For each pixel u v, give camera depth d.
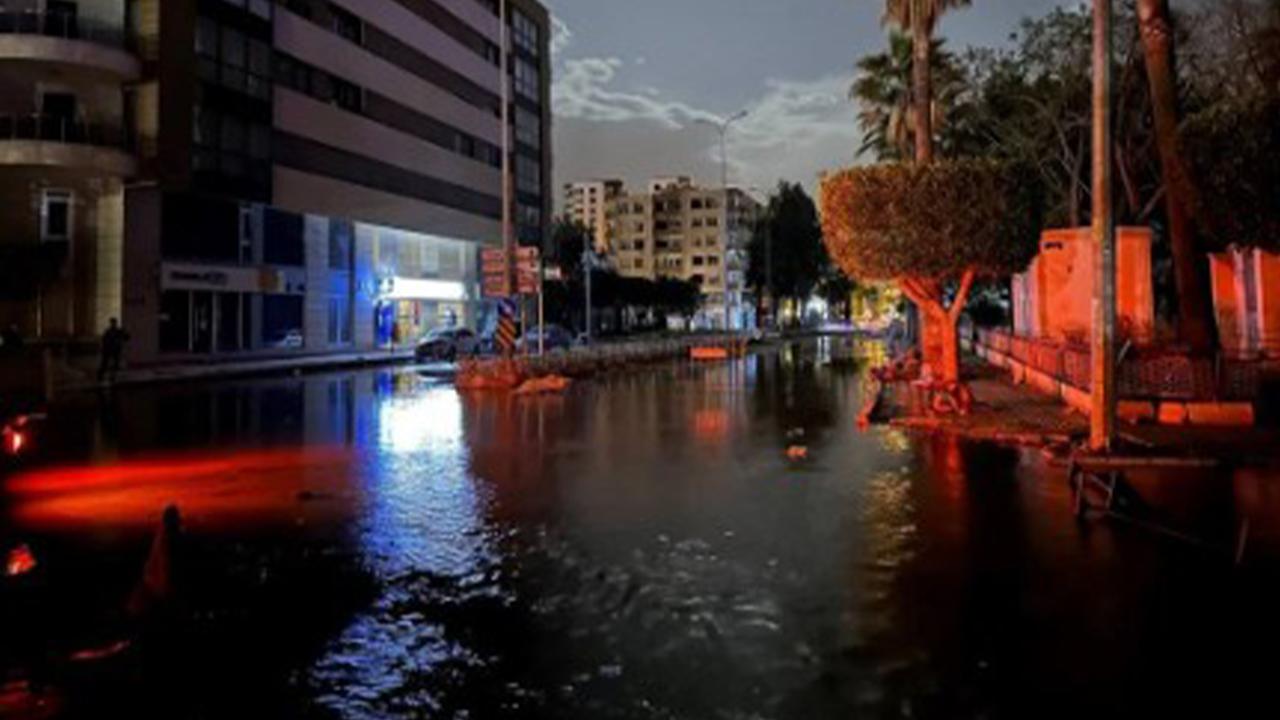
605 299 84.81
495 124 69.94
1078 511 9.72
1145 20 18.08
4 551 8.16
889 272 19.73
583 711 4.97
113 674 5.57
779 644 5.98
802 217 103.06
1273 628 6.21
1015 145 33.69
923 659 5.70
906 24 28.81
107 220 34.72
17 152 31.58
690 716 4.89
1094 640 6.01
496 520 9.85
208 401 25.14
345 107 51.00
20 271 31.17
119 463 14.08
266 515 10.17
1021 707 4.99
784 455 14.38
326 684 5.40
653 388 28.14
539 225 78.25
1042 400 21.56
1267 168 13.47
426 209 59.38
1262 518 9.52
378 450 15.37
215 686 5.39
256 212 43.06
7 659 5.81
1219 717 4.86
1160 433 15.53
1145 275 21.70
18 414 20.38
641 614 6.62
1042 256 26.39
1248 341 23.28
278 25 44.41
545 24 80.25
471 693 5.24
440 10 61.75
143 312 36.00
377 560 8.20
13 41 31.48
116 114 34.88
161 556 6.91
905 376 29.56
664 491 11.43
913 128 40.03
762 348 59.78
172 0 35.91
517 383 28.39
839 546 8.55
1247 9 23.73
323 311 48.94
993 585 7.27
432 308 62.19
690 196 149.25
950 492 11.17
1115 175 32.38
